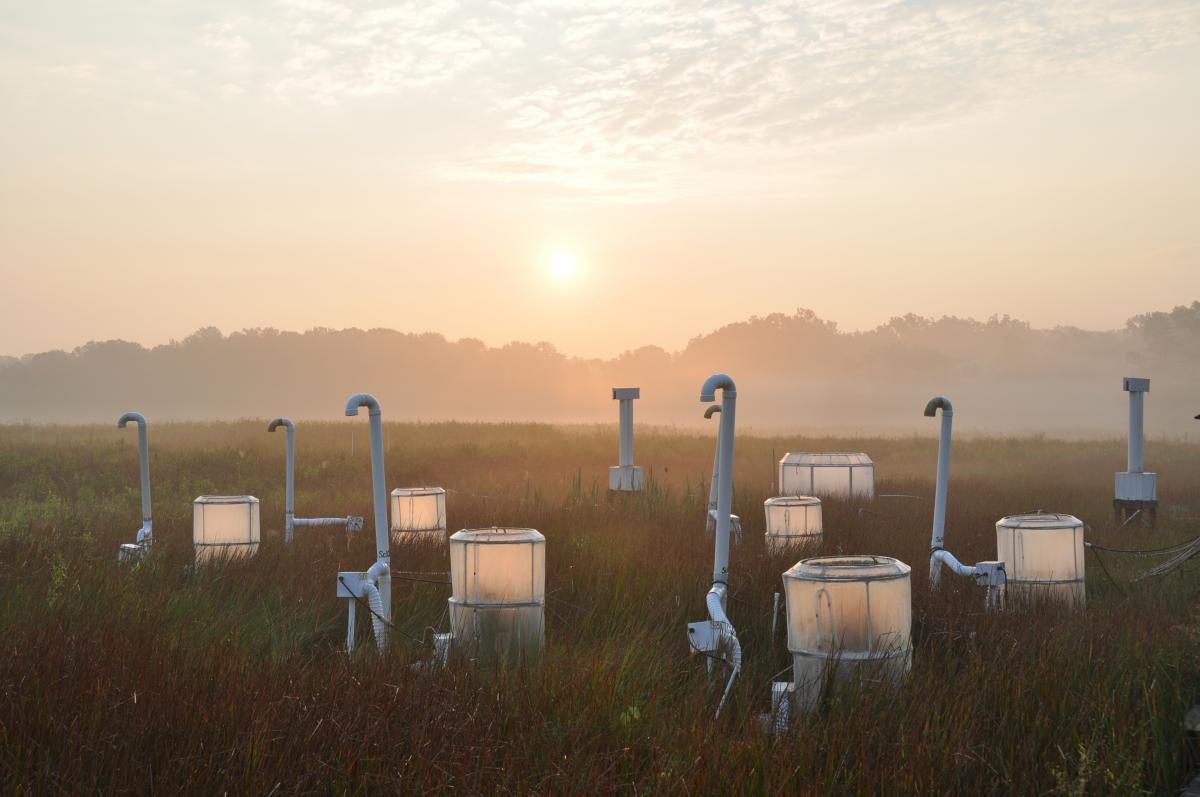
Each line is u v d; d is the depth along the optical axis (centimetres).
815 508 1184
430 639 815
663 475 2691
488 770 457
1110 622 760
